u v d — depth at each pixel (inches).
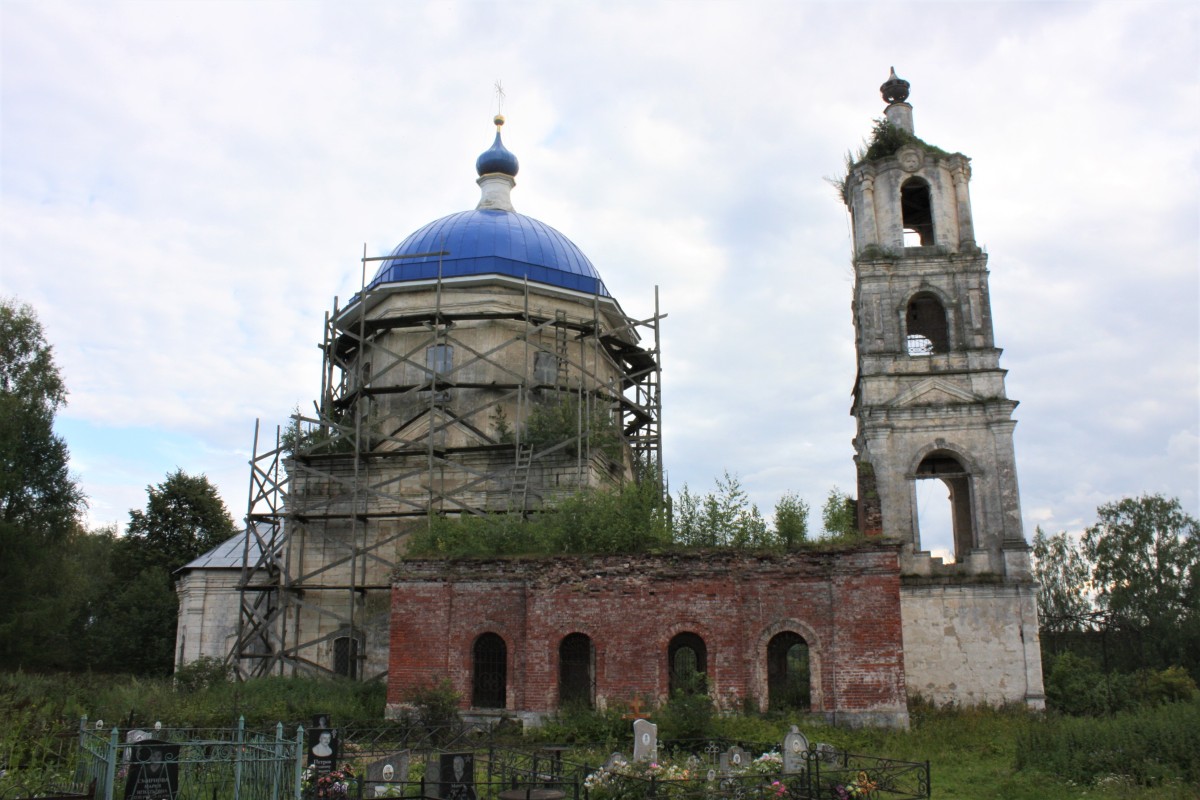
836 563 872.3
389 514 1219.2
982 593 1154.7
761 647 869.2
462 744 801.6
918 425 1244.5
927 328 1364.4
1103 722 757.9
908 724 836.0
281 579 1237.1
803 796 578.2
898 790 621.9
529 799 533.3
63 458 1652.3
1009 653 1131.3
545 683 880.9
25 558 1551.4
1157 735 695.7
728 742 758.5
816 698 852.6
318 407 1392.7
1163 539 2156.7
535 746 758.5
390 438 1270.9
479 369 1332.4
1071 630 1724.9
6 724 679.1
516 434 1254.9
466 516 1079.0
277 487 1273.4
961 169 1344.7
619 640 882.1
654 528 981.2
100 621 1898.4
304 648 1230.3
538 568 912.9
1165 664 1973.4
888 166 1346.0
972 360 1259.8
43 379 1667.1
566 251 1485.0
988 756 788.6
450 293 1362.0
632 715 803.4
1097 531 2267.5
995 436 1223.5
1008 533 1184.8
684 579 887.7
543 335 1375.5
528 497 1215.6
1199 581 2049.7
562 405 1277.1
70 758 649.0
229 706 930.7
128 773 544.4
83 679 1274.6
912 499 1218.6
